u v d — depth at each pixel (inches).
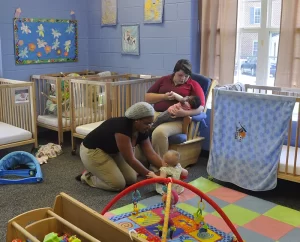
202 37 156.3
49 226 80.7
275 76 138.3
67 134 189.5
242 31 150.0
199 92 141.2
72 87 157.6
